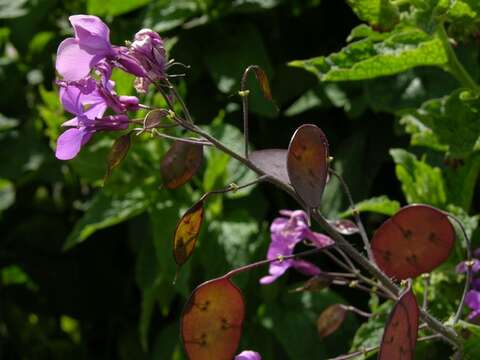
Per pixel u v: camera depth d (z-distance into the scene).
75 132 0.71
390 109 1.03
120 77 0.95
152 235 1.08
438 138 0.90
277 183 0.72
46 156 1.25
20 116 1.31
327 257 1.11
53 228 1.33
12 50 1.35
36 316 1.42
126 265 1.31
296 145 0.70
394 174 1.11
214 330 0.71
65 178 1.34
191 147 0.71
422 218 0.76
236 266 1.03
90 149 1.04
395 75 1.04
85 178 1.04
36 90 1.32
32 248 1.33
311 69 0.90
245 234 1.03
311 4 1.16
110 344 1.33
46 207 1.37
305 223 0.82
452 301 0.90
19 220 1.37
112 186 1.04
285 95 1.13
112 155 0.70
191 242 0.71
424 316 0.77
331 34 1.17
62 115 1.10
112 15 1.15
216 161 1.03
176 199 1.04
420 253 0.77
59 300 1.32
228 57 1.11
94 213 1.05
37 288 1.33
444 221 0.76
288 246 0.82
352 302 1.10
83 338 1.36
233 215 1.05
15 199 1.37
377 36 0.91
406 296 0.70
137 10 1.24
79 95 0.71
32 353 1.41
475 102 0.90
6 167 1.25
